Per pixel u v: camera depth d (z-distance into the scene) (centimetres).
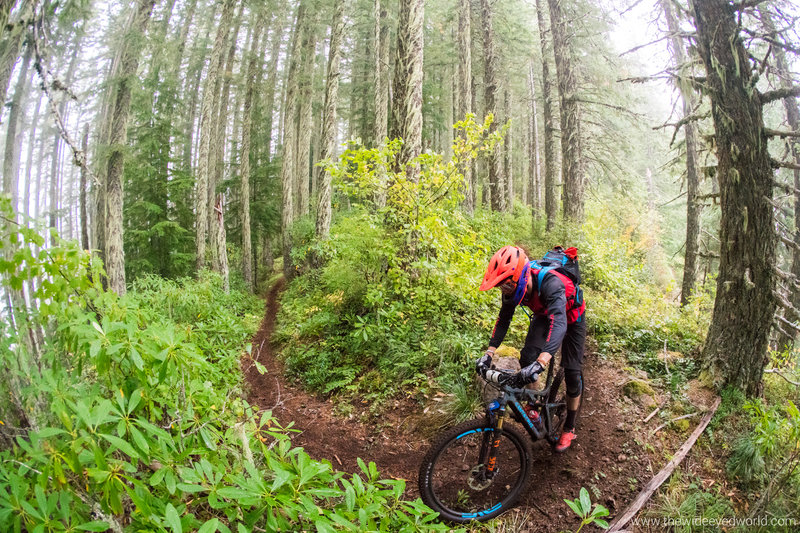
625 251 1420
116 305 212
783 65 671
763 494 346
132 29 1029
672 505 341
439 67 2786
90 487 171
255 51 2194
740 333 470
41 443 153
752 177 465
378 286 696
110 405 161
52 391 163
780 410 441
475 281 644
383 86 2116
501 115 2612
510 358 519
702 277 1266
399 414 512
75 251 194
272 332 1099
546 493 358
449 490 344
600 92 1589
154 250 1961
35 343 188
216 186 2620
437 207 691
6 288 182
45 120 454
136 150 1966
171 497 201
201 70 2919
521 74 2442
